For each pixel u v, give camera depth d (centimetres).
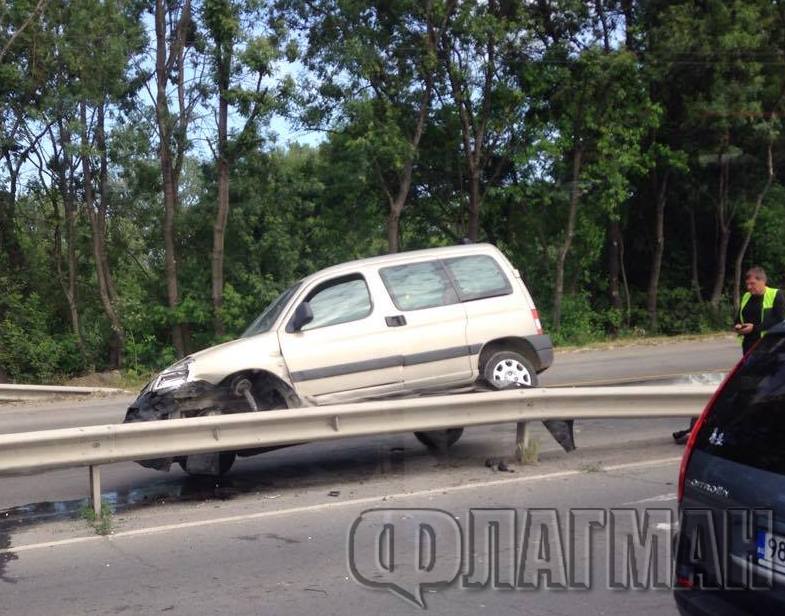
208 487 888
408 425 864
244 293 2450
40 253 2455
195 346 2425
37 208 2423
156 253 2519
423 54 2398
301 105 2272
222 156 2267
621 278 3189
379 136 2355
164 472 969
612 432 1088
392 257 993
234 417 803
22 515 799
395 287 974
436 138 2658
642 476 853
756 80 2642
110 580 612
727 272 3362
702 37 2586
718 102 2631
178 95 2225
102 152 2233
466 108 2575
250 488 877
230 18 2084
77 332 2383
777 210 3200
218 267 2336
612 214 2669
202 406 884
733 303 3150
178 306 2353
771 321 904
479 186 2695
